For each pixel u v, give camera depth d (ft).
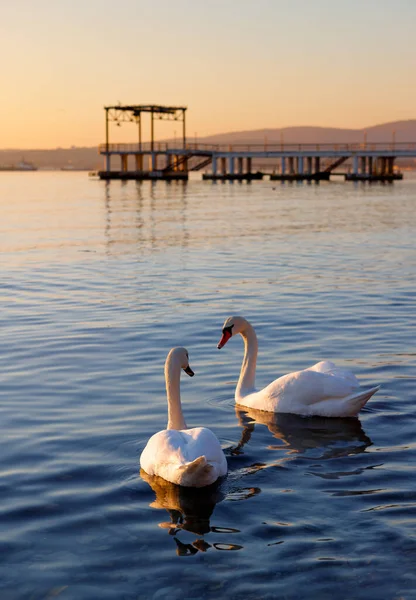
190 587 19.84
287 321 53.42
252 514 23.90
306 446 30.17
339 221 149.28
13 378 39.52
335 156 404.77
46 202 235.81
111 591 19.74
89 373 40.37
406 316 54.80
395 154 391.45
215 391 37.70
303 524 23.09
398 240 112.06
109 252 97.60
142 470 27.53
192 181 442.50
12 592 19.74
